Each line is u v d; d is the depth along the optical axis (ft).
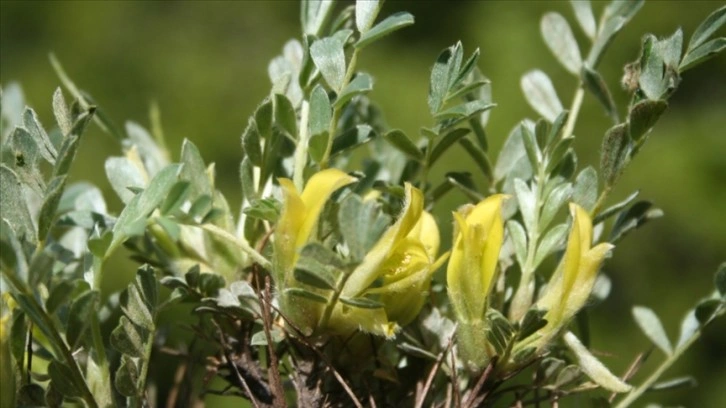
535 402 1.68
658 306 5.60
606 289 1.79
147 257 1.73
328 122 1.64
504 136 5.29
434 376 1.65
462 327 1.64
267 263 1.63
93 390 1.62
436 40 6.21
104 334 1.87
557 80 5.66
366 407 1.67
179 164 1.58
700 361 5.21
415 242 1.62
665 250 5.68
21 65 6.59
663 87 1.65
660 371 1.75
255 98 6.37
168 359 2.60
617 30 1.79
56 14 6.64
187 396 1.75
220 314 1.67
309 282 1.58
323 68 1.65
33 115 1.61
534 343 1.64
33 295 1.55
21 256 1.54
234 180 6.10
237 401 3.75
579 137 5.50
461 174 1.75
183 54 6.53
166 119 6.29
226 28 6.58
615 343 5.40
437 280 1.72
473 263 1.63
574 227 1.63
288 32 6.64
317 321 1.62
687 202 5.70
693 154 5.79
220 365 1.70
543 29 1.81
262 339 1.63
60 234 1.89
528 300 1.67
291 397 1.85
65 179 1.57
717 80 6.02
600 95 1.76
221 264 1.69
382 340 1.66
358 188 1.74
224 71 6.46
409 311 1.65
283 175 1.72
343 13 1.71
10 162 1.63
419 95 5.94
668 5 5.94
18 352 1.58
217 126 6.26
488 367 1.64
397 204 1.74
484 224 1.63
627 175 5.82
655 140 5.91
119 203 3.12
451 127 1.67
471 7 6.15
